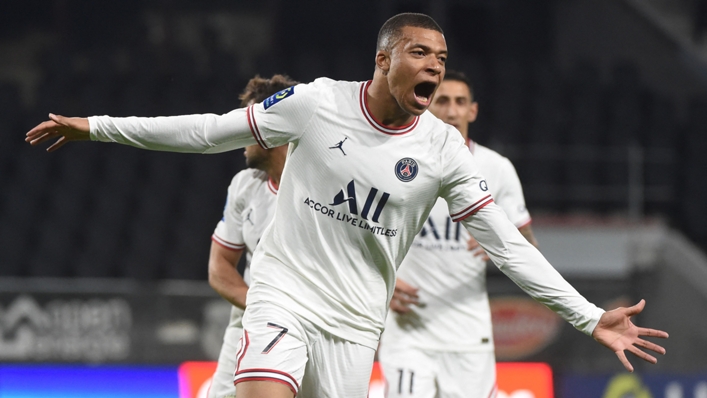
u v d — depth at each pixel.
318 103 11.28
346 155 11.17
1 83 44.59
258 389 11.10
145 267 35.69
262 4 49.09
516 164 39.75
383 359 16.89
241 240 14.35
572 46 49.66
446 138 11.55
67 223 37.69
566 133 42.81
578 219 34.62
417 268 16.53
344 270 11.58
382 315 12.21
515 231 11.56
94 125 10.97
